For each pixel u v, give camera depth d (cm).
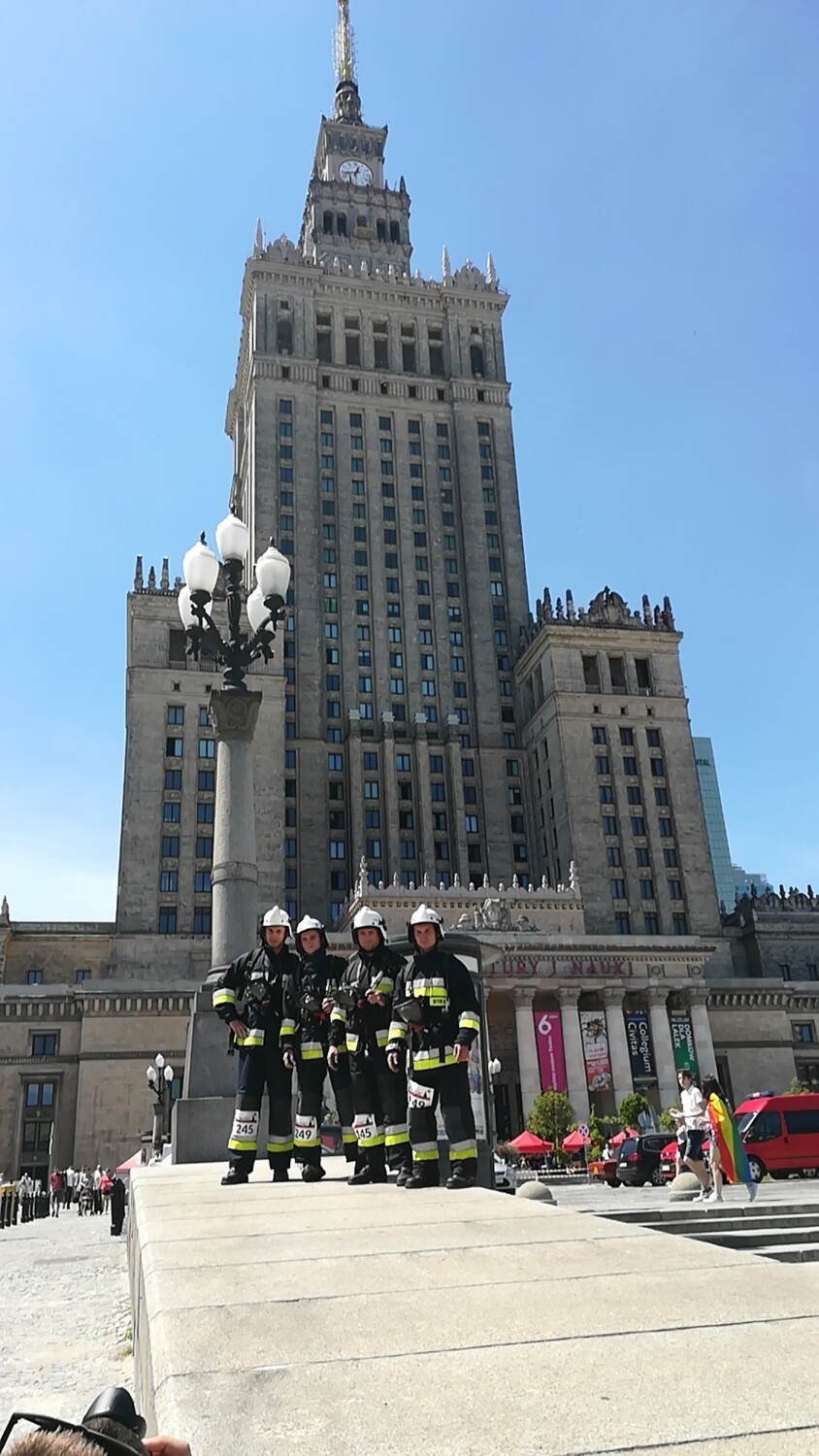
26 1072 7175
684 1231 1438
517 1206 848
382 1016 1221
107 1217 4878
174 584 9919
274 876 8988
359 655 10856
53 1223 4272
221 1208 922
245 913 1977
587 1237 663
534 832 10388
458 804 10350
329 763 10294
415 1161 1070
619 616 10738
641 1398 341
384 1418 331
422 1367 385
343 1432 320
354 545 11312
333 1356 402
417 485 11831
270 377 11550
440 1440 310
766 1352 389
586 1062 7506
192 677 9388
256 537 10819
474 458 12006
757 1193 2125
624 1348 399
